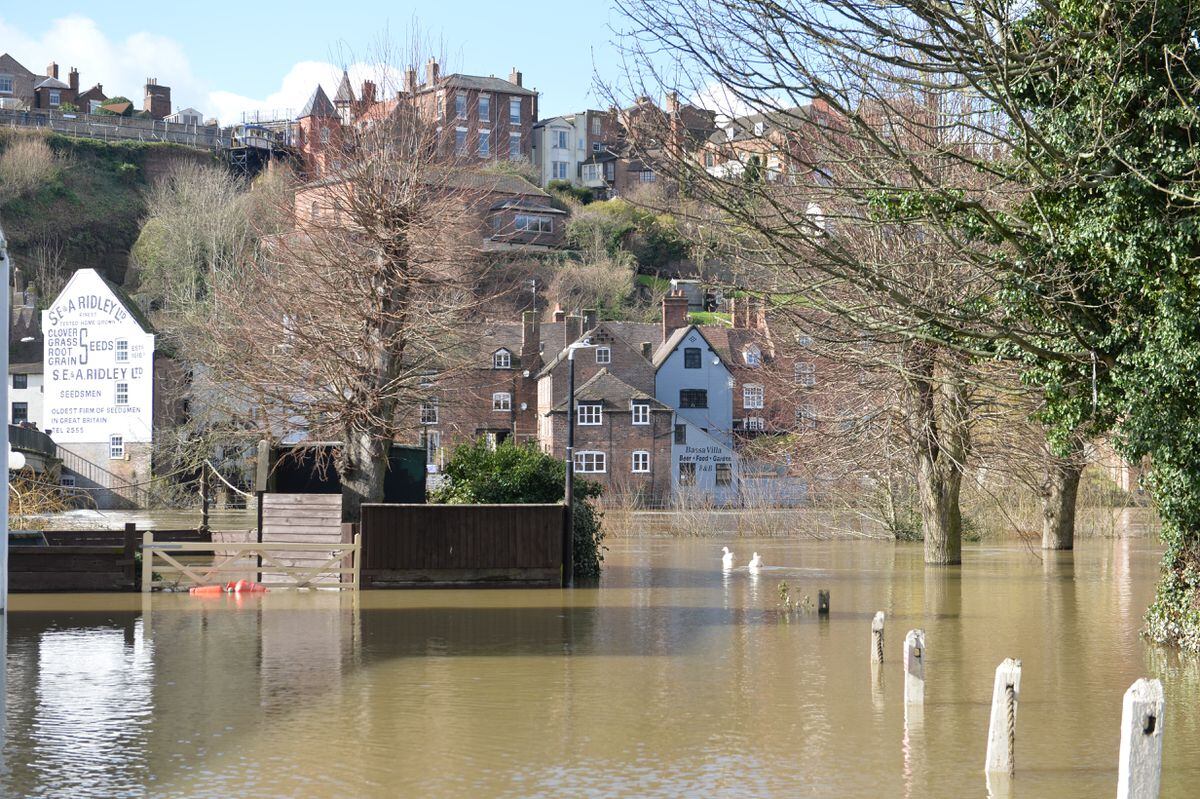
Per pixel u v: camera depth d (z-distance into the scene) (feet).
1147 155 63.62
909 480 160.86
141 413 300.81
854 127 69.56
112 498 295.89
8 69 539.70
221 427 172.14
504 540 114.42
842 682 60.23
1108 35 62.18
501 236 142.41
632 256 417.90
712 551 162.30
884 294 69.87
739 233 75.05
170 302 332.80
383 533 112.88
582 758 43.75
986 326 70.90
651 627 83.10
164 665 65.41
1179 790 39.93
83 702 54.54
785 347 135.64
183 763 42.75
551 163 520.01
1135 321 65.72
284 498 114.21
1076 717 51.57
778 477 227.20
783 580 119.44
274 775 41.01
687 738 47.21
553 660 67.77
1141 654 69.41
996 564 137.69
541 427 324.19
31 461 257.96
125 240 441.68
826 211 84.58
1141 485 71.67
